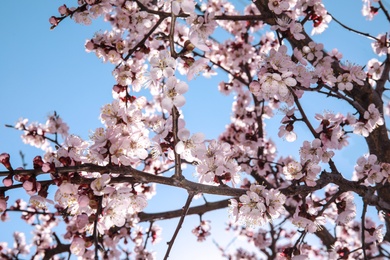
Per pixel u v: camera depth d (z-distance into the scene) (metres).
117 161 2.81
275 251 7.06
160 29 5.30
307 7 4.33
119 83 3.79
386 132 4.48
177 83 2.76
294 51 3.52
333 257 3.97
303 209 3.30
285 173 3.36
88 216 2.64
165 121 3.21
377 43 5.04
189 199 3.04
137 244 6.15
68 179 2.57
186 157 2.98
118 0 4.17
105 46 4.01
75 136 2.84
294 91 3.43
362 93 4.52
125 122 3.02
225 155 3.05
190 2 2.88
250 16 4.30
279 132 3.58
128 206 2.88
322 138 3.47
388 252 4.86
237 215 3.02
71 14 3.80
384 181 3.66
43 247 6.84
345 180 3.54
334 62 4.41
